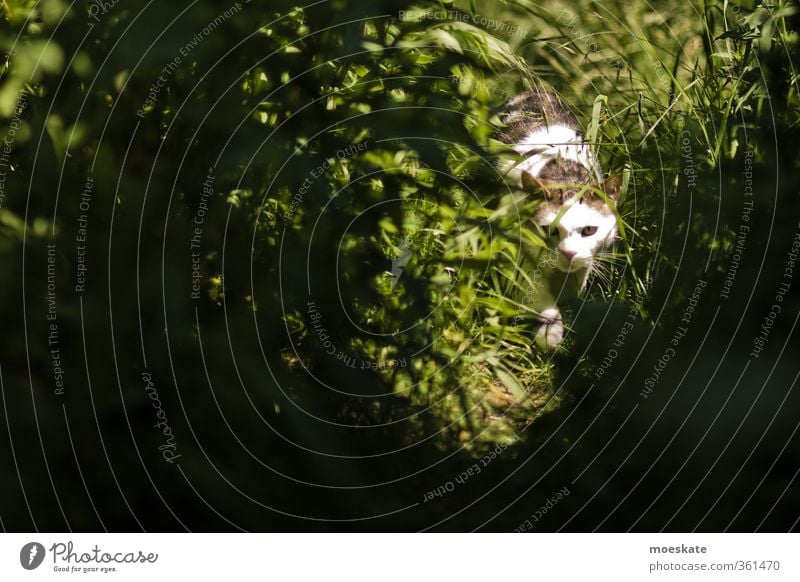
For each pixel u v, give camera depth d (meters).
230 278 2.62
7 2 2.20
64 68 2.24
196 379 2.49
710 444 2.76
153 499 2.54
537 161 4.10
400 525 2.72
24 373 2.29
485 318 3.59
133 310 2.38
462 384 3.26
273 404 2.62
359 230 2.84
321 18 2.60
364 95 2.73
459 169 3.09
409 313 3.07
